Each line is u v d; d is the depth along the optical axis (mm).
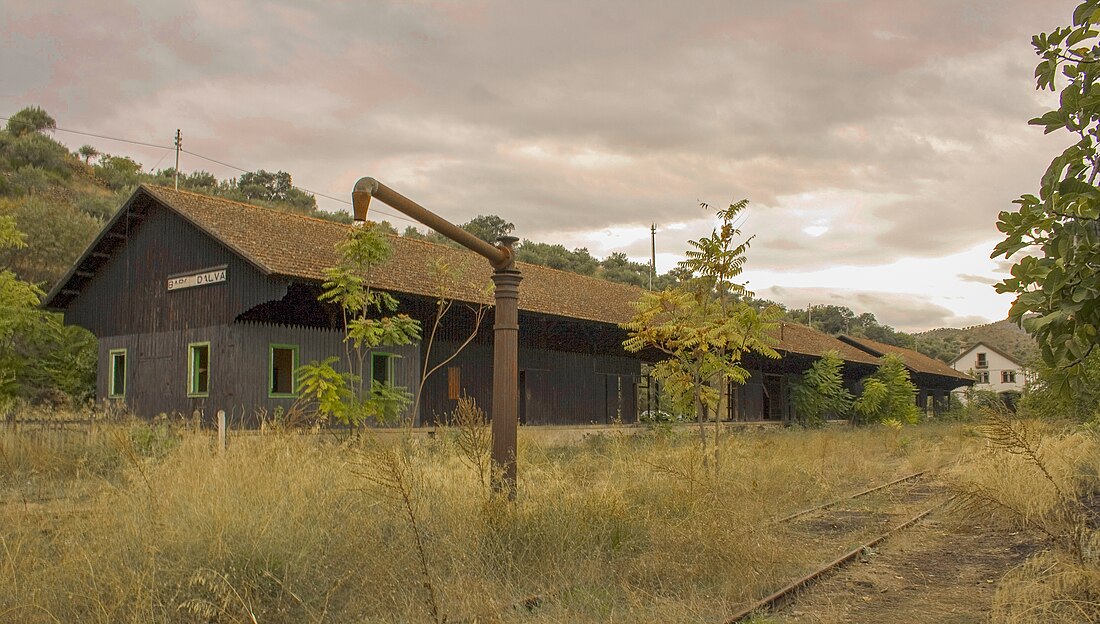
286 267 18438
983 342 96062
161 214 22188
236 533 6676
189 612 5914
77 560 6344
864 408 39844
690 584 7723
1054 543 9109
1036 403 22312
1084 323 4805
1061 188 4980
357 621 6348
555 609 6770
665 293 17109
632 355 30297
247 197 77438
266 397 19422
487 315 23219
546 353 25875
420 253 24094
